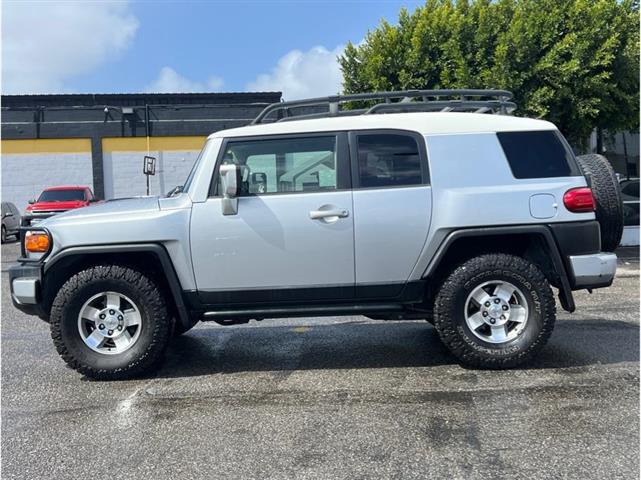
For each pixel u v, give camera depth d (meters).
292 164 4.78
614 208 4.92
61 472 3.22
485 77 10.13
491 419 3.77
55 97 24.27
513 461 3.21
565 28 10.30
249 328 6.58
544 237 4.67
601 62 10.15
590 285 4.75
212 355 5.48
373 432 3.62
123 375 4.74
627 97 10.72
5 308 8.08
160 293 4.73
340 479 3.06
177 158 23.14
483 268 4.64
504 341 4.69
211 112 23.16
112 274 4.66
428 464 3.20
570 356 5.05
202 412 4.03
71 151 22.83
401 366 4.94
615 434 3.50
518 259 4.70
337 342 5.84
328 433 3.63
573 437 3.48
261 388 4.49
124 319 4.76
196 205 4.69
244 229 4.64
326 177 4.75
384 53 10.92
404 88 10.72
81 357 4.70
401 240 4.67
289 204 4.66
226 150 4.79
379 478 3.06
